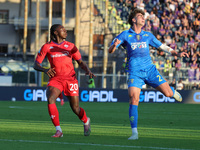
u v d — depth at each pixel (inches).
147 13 4158.5
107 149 689.6
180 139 896.3
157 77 916.6
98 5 4803.2
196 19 4200.3
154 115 1884.8
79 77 3526.1
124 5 4559.5
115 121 1477.6
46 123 1309.1
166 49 950.4
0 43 5354.3
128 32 930.1
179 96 947.3
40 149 677.9
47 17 5334.6
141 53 912.3
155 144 782.5
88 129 925.8
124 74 3779.5
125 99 3257.9
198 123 1455.5
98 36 4995.1
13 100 3230.8
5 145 729.0
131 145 756.0
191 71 3548.2
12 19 5300.2
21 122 1346.0
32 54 4928.6
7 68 4092.0
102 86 3476.9
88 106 2600.9
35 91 3225.9
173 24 4185.5
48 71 885.8
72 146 723.4
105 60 3946.9
